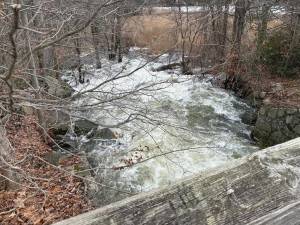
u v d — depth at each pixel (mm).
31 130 9922
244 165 1173
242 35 15102
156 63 16062
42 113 8453
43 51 8578
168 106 13047
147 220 993
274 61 14633
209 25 15344
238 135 11953
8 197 6957
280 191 1104
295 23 14047
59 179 7867
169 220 1002
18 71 4531
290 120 11172
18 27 2764
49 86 9023
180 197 1050
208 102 13852
